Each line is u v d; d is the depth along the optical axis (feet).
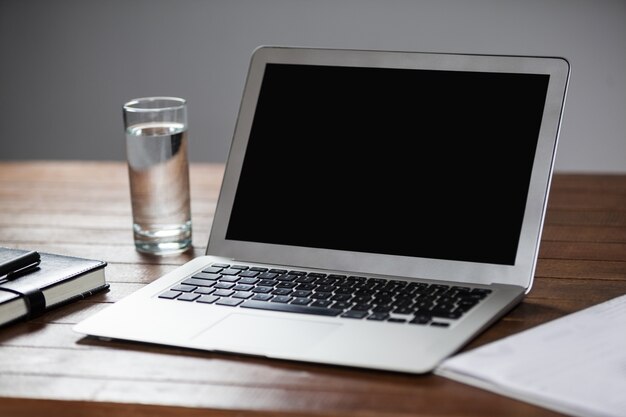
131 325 3.42
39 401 2.96
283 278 3.86
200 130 11.80
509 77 4.00
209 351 3.22
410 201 4.00
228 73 11.54
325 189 4.16
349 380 2.98
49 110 11.89
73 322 3.59
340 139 4.21
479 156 3.95
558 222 4.97
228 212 4.28
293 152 4.28
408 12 10.97
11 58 11.69
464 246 3.85
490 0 10.80
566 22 10.77
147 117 4.46
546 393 2.79
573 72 10.92
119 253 4.55
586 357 3.05
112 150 12.01
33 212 5.39
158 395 2.94
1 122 11.96
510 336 3.23
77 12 11.49
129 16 11.45
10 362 3.22
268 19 11.25
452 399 2.84
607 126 11.07
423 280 3.81
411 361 3.02
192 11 11.35
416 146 4.07
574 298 3.74
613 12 10.66
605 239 4.64
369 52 4.28
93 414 2.94
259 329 3.33
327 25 11.16
